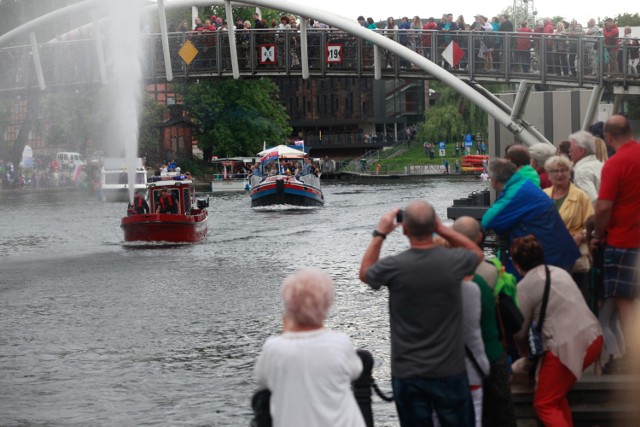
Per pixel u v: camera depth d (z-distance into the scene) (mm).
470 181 131250
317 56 59469
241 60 62344
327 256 46094
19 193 113250
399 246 50031
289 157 93812
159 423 18641
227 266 43156
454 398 11203
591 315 13172
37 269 43625
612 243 13977
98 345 25828
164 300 33375
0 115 135375
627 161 13695
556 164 14586
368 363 11516
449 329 11156
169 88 151875
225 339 26266
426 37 53156
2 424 18672
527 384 14273
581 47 46656
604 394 14086
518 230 13961
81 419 18969
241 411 19312
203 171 148750
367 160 177375
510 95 47562
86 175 119438
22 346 25859
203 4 72062
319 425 9430
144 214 54250
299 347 9508
